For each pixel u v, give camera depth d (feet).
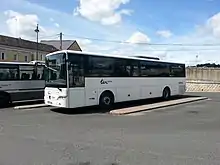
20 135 28.22
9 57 187.73
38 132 29.81
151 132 29.81
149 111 48.42
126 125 34.24
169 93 67.41
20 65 57.57
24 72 58.23
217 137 27.32
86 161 19.33
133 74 56.24
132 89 55.88
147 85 59.88
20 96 57.41
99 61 49.19
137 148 22.98
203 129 31.60
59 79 45.11
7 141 25.57
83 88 46.34
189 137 27.30
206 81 146.00
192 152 21.72
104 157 20.30
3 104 55.16
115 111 46.06
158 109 51.26
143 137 27.27
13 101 56.49
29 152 21.75
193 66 173.27
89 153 21.40
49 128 32.22
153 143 24.73
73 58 44.98
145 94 59.36
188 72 161.48
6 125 34.30
